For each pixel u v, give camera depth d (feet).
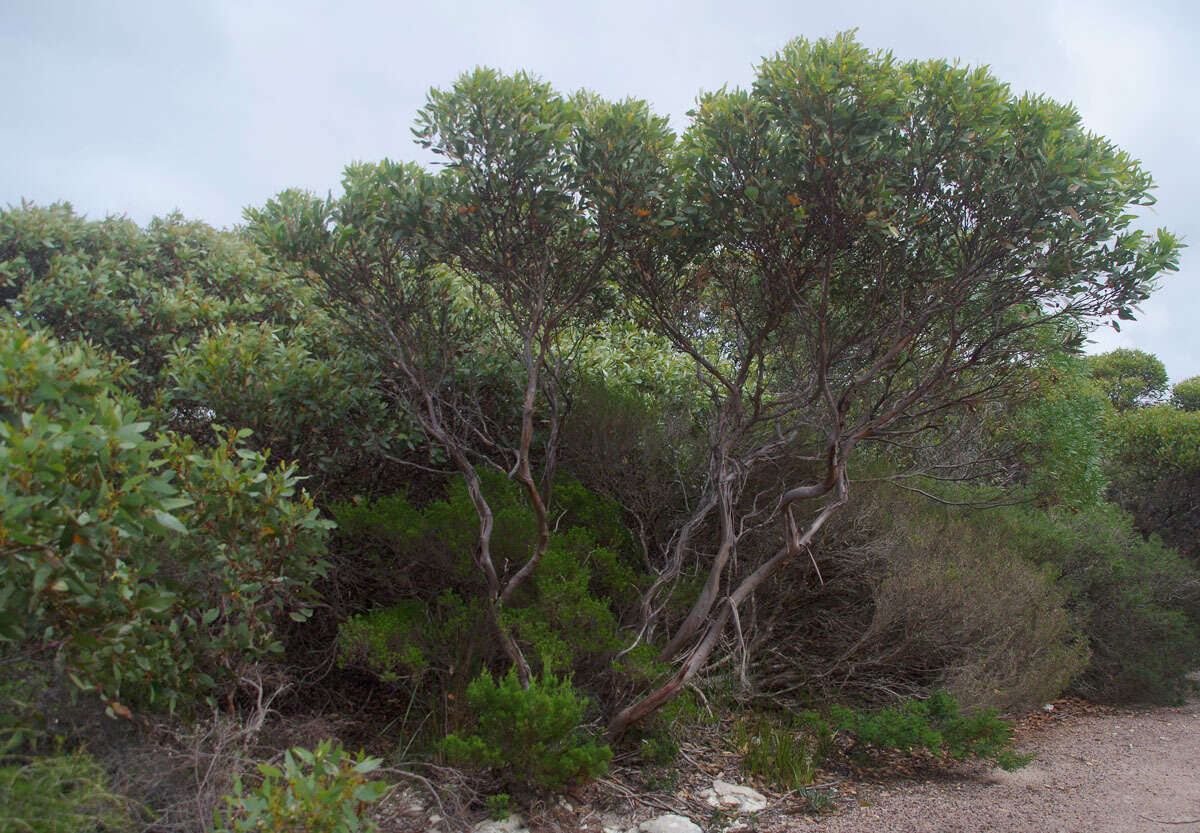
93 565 8.10
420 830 10.37
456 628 14.23
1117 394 64.34
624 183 15.21
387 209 15.65
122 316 18.03
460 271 16.96
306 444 16.71
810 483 19.88
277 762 10.85
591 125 15.19
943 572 17.81
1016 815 12.67
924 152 15.33
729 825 12.35
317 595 12.55
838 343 18.74
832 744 16.10
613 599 16.98
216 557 10.89
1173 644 22.52
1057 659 18.08
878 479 18.58
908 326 16.81
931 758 15.72
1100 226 15.21
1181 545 37.42
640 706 14.08
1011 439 25.03
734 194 15.79
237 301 19.85
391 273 16.47
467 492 15.96
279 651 11.73
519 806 12.07
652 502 19.52
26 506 7.16
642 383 23.35
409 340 16.83
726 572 19.03
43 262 19.19
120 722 9.77
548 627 14.10
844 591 19.66
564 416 19.65
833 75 14.49
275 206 15.92
